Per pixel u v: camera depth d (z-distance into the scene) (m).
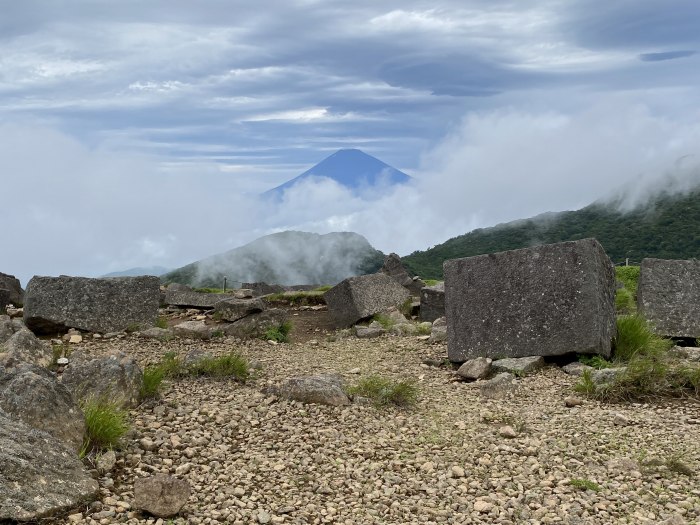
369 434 8.58
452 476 7.32
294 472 7.25
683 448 8.20
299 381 9.84
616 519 6.27
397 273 30.48
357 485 6.95
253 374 11.55
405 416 9.49
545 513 6.37
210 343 15.72
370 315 19.83
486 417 9.45
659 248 103.50
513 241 118.94
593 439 8.54
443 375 12.52
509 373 11.33
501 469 7.54
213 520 5.98
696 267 15.09
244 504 6.34
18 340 10.83
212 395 9.91
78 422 7.09
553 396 10.73
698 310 14.64
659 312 14.71
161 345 15.09
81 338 15.42
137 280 16.80
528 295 12.79
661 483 7.12
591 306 12.22
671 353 13.23
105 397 8.38
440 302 19.78
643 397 10.42
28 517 5.52
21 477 5.76
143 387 9.30
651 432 8.84
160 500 5.92
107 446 7.29
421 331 17.45
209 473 7.07
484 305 13.15
